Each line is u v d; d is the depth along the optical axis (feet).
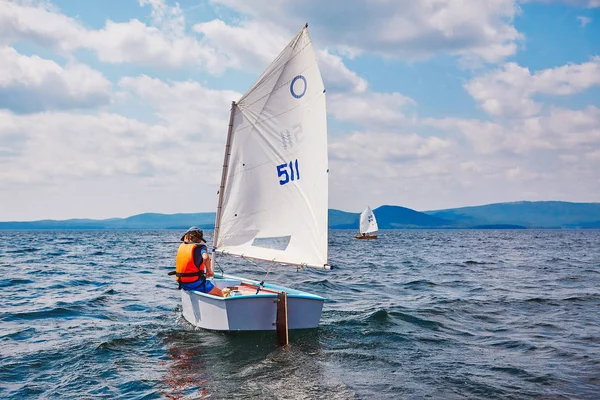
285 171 33.91
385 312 40.52
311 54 32.71
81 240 257.34
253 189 35.19
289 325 31.53
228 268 86.28
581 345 31.35
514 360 27.96
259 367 25.98
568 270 85.15
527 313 42.39
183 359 27.40
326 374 25.04
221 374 24.90
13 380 23.97
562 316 41.11
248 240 35.50
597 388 23.22
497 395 22.25
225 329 30.83
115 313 40.93
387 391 22.71
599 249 176.96
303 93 33.17
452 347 30.86
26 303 45.60
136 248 166.40
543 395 22.27
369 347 30.40
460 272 81.05
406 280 67.87
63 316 39.52
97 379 24.18
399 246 205.87
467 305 46.09
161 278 68.85
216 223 36.83
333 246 204.13
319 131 32.45
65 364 26.58
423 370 25.94
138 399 21.57
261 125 34.78
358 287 59.67
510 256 130.93
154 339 31.73
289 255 33.50
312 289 57.16
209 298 31.27
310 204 32.68
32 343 30.81
